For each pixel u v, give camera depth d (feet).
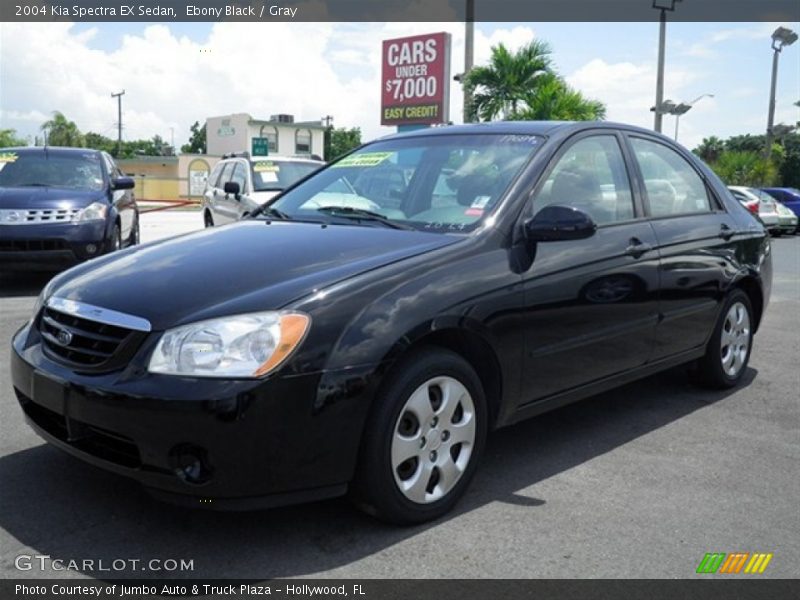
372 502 9.59
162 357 8.89
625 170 14.05
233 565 8.98
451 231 11.42
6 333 20.68
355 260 10.29
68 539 9.47
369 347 9.20
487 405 11.09
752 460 12.67
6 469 11.42
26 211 26.35
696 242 14.83
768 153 118.62
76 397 9.25
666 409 15.37
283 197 14.55
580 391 12.56
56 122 205.16
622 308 12.94
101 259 12.01
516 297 10.94
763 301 17.37
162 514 10.14
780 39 113.60
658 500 11.03
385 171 13.70
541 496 11.09
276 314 9.00
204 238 12.15
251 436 8.61
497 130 13.62
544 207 11.57
